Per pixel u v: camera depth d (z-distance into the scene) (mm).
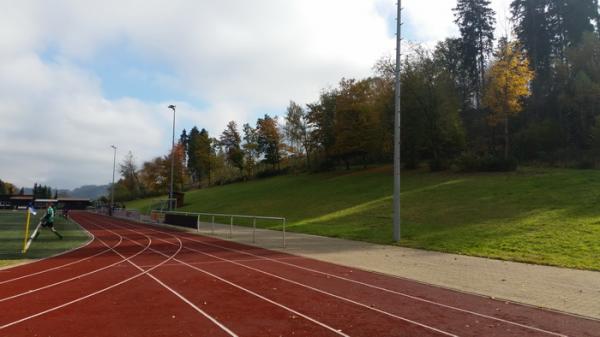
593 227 18953
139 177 111500
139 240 25406
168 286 11664
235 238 25734
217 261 16500
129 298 10234
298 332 7594
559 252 15688
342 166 70750
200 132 114938
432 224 24703
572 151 45031
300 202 44500
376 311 9031
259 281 12398
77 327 7867
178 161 93000
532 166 42844
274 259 16953
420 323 8133
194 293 10797
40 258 17312
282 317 8570
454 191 34094
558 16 59219
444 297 10273
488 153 47625
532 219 22109
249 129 89000
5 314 8773
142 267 15008
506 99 41906
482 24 61188
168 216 39094
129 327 7875
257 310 9125
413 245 19781
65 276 13172
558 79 54250
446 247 18484
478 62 64375
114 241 24781
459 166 43812
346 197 41531
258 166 91938
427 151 53281
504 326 7902
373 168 61656
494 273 13125
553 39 60562
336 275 13320
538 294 10336
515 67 42219
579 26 57188
